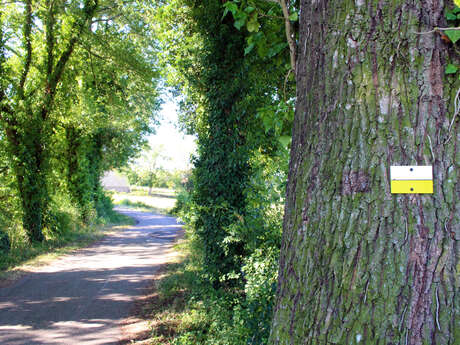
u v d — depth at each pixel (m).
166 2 12.66
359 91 1.67
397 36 1.61
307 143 1.86
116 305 7.41
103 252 14.12
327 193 1.72
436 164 1.55
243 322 4.48
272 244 5.50
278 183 6.20
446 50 1.57
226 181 7.75
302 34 2.04
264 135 7.36
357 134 1.66
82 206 20.47
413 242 1.55
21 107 13.24
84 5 13.86
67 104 14.92
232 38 7.76
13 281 9.14
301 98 1.97
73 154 19.88
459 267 1.50
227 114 7.91
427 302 1.52
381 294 1.57
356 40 1.68
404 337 1.53
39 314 6.79
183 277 9.22
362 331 1.58
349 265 1.63
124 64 15.15
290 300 1.83
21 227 13.49
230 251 7.61
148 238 19.17
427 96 1.57
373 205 1.61
